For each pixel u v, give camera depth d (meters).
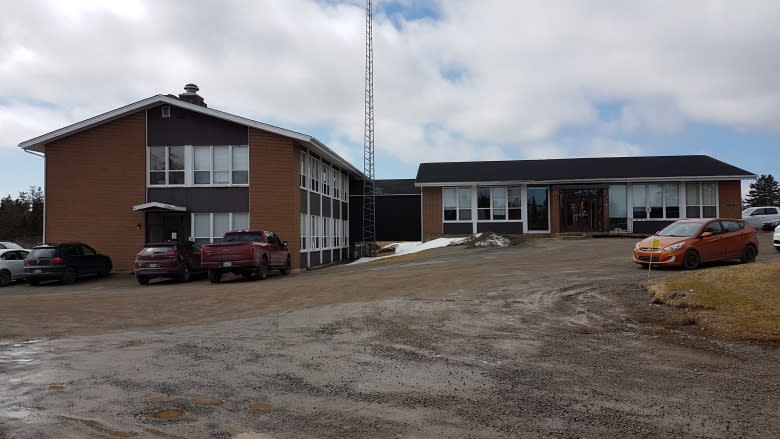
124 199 24.83
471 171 35.53
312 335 9.03
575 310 10.37
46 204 24.97
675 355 7.30
